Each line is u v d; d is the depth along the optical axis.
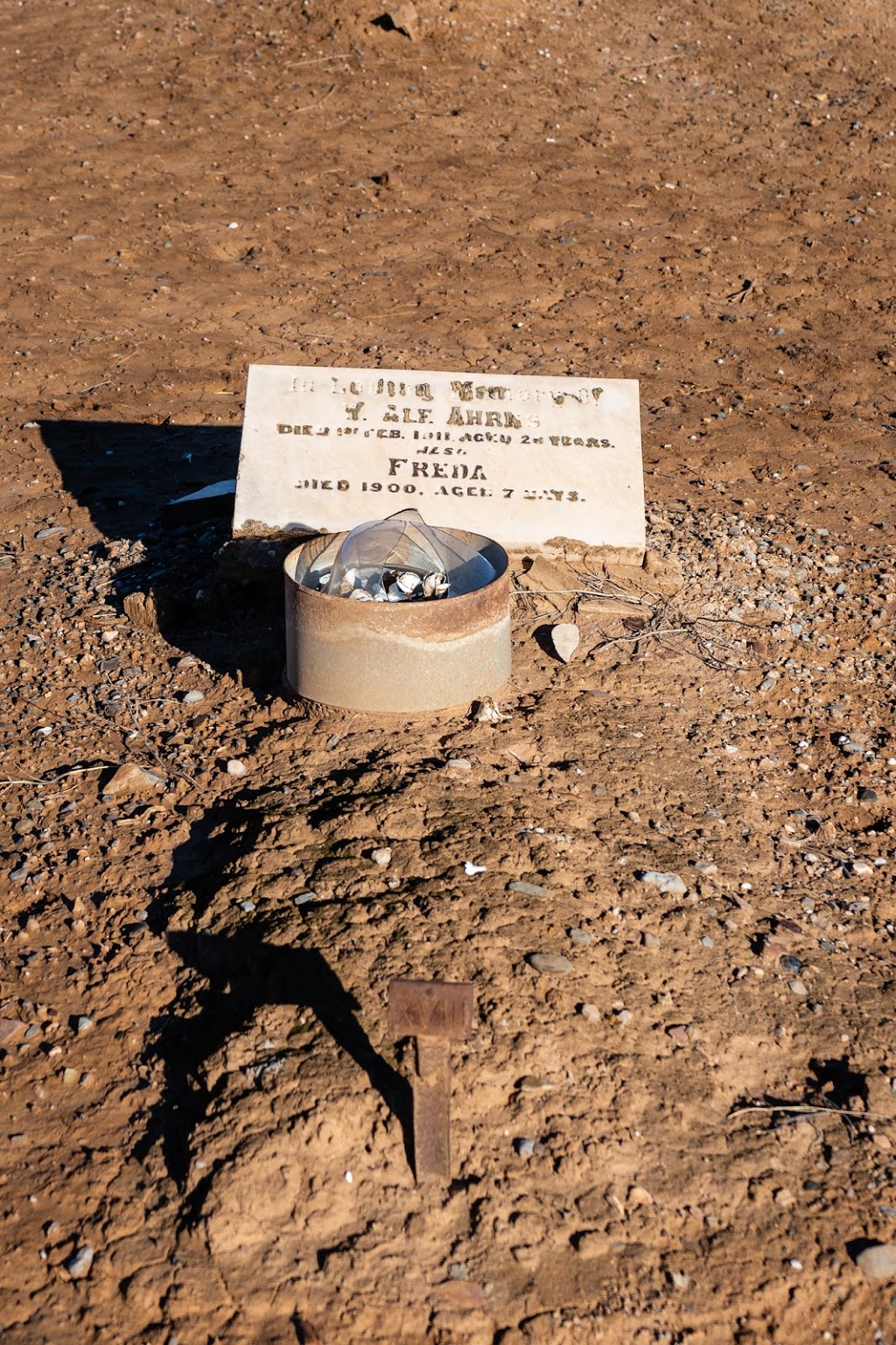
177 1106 2.16
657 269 4.57
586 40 6.50
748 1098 2.18
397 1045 2.16
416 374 2.89
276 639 2.77
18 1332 2.01
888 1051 2.24
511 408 2.88
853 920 2.39
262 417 2.83
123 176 5.15
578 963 2.25
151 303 4.26
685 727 2.65
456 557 2.63
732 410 3.70
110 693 2.70
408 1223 2.06
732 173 5.38
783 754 2.64
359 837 2.37
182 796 2.50
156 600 2.81
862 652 2.87
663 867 2.40
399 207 4.98
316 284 4.39
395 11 6.24
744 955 2.31
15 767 2.58
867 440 3.58
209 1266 2.04
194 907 2.32
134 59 6.13
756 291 4.43
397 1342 2.00
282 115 5.67
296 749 2.53
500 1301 2.02
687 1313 2.03
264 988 2.23
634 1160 2.12
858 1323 2.04
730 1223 2.09
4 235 4.67
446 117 5.71
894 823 2.54
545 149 5.50
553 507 2.82
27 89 5.81
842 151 5.55
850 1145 2.15
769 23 6.81
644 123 5.81
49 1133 2.15
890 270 4.58
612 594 2.85
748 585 2.98
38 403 3.67
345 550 2.58
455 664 2.52
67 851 2.44
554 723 2.61
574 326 4.15
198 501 3.12
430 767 2.48
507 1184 2.09
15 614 2.90
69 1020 2.24
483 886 2.32
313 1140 2.09
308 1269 2.04
